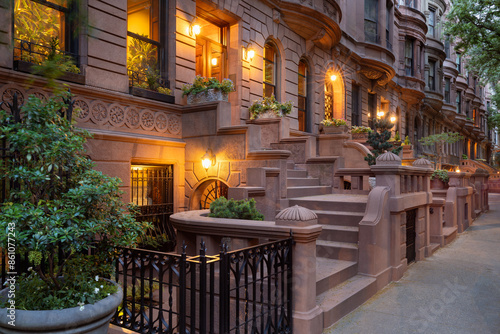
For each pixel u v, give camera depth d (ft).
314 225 11.80
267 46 32.63
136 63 22.79
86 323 8.67
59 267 10.00
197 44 27.96
